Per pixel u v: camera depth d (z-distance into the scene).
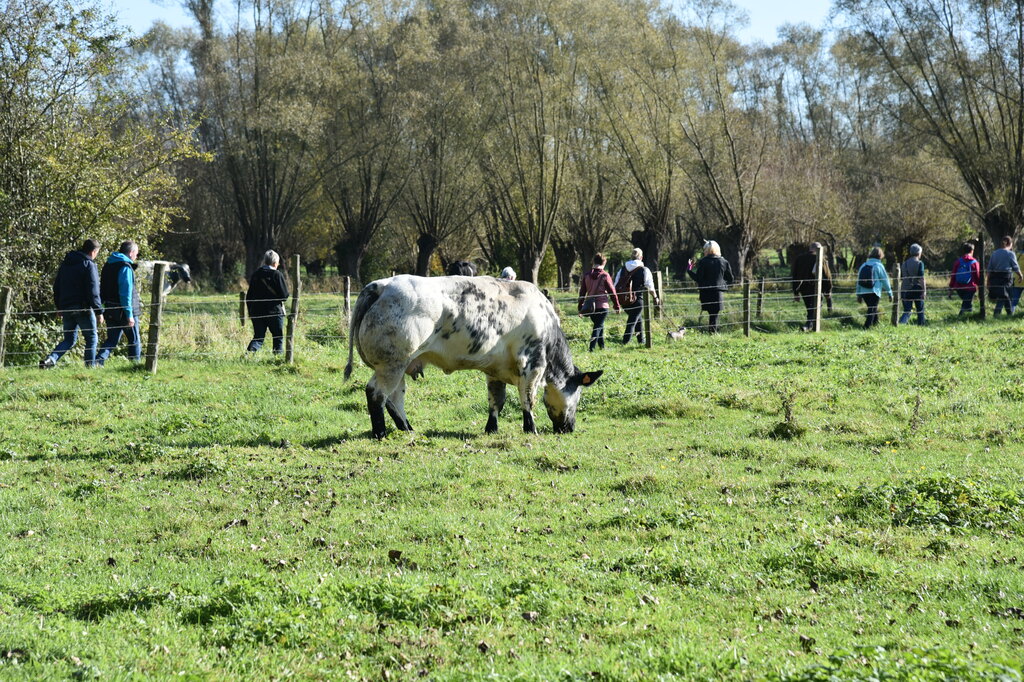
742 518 7.94
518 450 10.59
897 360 16.52
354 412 13.09
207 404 13.03
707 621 5.86
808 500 8.52
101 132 19.27
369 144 51.19
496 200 50.41
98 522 8.01
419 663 5.24
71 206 18.58
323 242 62.41
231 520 8.05
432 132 48.97
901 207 49.12
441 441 11.01
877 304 22.55
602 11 43.91
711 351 18.52
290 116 47.84
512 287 11.69
